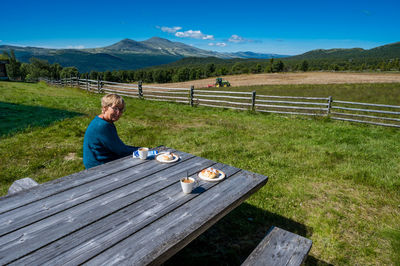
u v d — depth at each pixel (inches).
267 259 74.9
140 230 63.8
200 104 493.7
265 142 253.1
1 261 51.9
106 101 107.6
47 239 59.0
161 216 70.0
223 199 80.2
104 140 111.0
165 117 375.2
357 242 114.9
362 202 148.2
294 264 73.1
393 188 162.7
